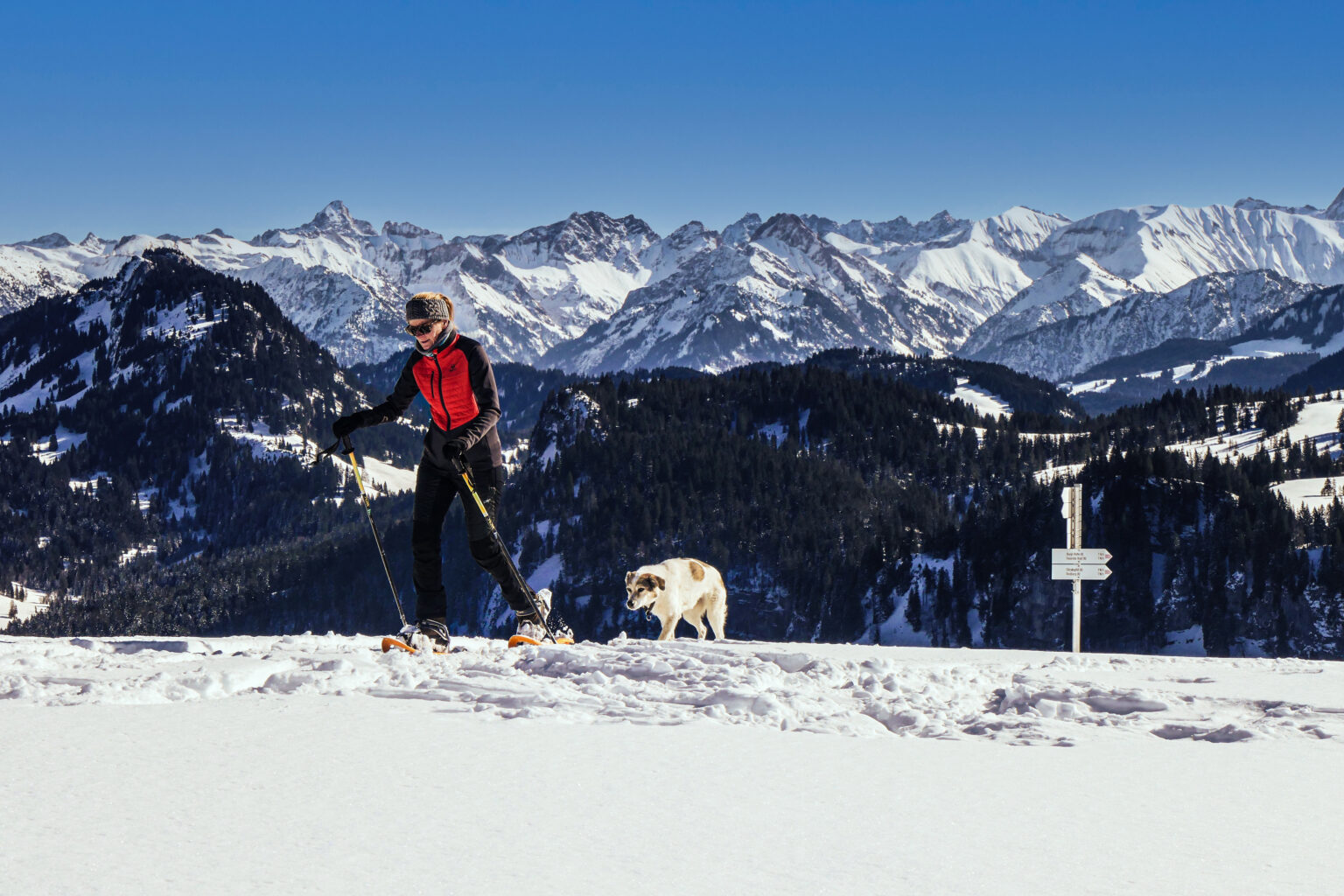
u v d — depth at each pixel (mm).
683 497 177125
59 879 2143
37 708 4262
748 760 3537
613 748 3654
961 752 3797
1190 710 4805
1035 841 2666
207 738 3668
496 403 7062
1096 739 4082
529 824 2680
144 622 189750
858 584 151625
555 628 7766
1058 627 131000
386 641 7027
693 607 11883
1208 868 2467
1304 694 5074
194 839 2465
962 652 7871
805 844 2588
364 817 2699
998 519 144500
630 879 2279
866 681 5574
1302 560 122500
